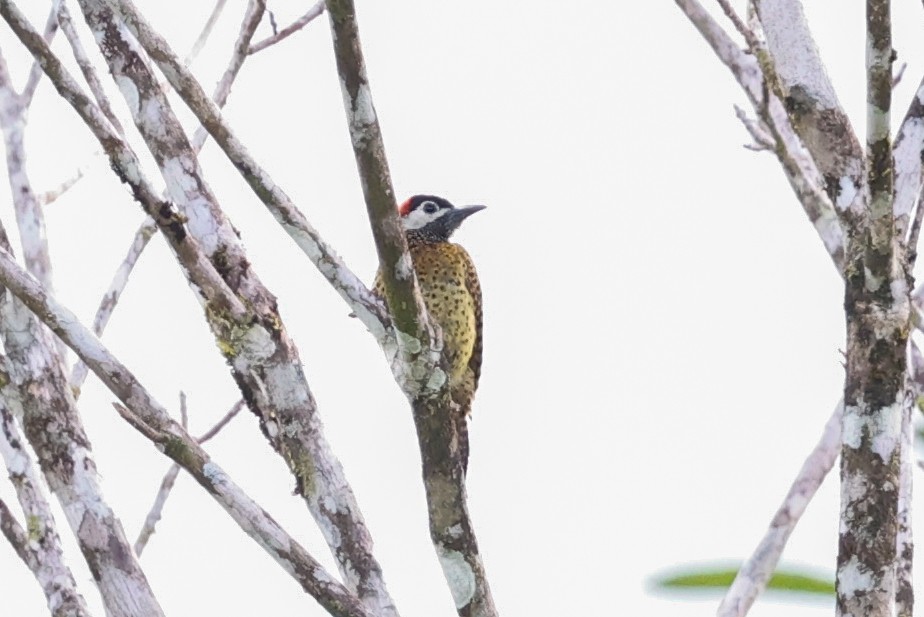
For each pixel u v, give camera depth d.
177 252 9.01
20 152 10.62
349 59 7.55
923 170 8.41
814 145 8.44
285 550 7.58
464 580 8.23
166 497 10.32
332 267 8.45
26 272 7.86
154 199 8.66
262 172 8.44
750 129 9.47
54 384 8.83
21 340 8.84
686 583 9.38
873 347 7.46
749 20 9.90
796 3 8.79
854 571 7.32
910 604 7.60
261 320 9.37
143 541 10.17
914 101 8.43
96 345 7.80
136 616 8.29
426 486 8.27
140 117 9.57
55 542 8.61
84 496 8.56
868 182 7.33
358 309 8.40
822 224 8.86
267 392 9.38
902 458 7.80
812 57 8.63
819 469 8.73
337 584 7.68
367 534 9.15
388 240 7.91
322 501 9.19
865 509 7.36
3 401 8.80
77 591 8.50
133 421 7.55
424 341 8.13
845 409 7.52
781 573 8.98
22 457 8.76
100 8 9.62
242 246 9.59
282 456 9.37
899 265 7.54
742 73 9.48
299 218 8.35
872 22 7.04
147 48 8.34
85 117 8.25
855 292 7.57
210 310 9.31
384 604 8.93
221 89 10.67
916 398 8.62
